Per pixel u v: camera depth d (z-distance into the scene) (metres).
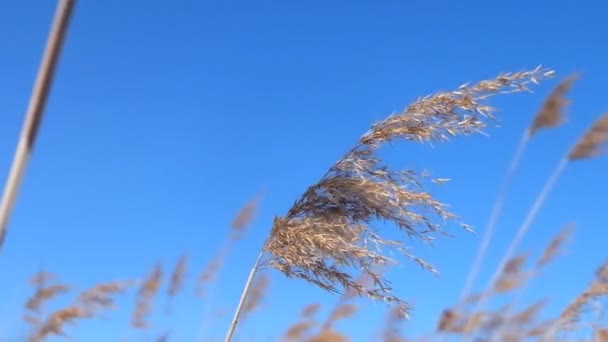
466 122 5.00
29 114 1.41
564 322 3.37
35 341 3.46
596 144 3.12
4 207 1.40
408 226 5.03
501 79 4.86
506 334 3.35
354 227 5.05
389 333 3.43
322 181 5.22
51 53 1.36
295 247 4.96
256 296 4.95
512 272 3.43
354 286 4.84
